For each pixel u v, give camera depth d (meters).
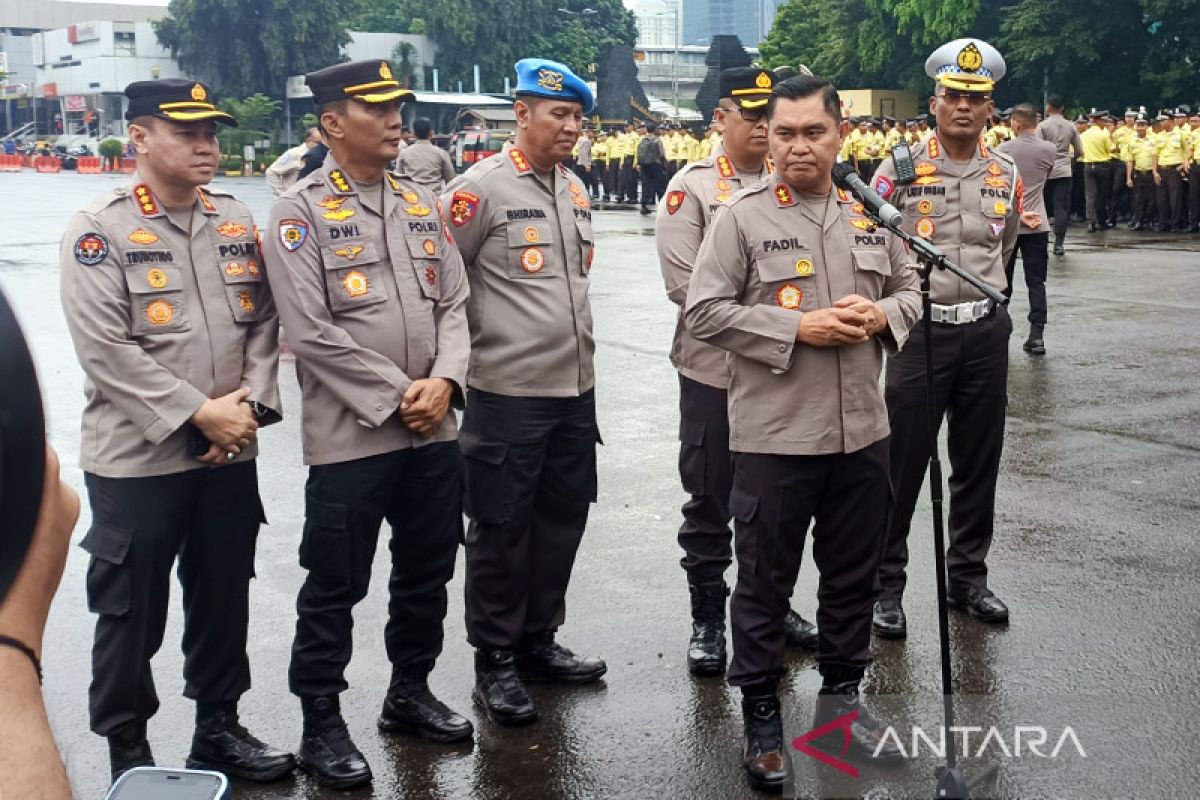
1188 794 3.31
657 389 8.44
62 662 4.33
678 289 4.35
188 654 3.60
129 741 3.45
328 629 3.56
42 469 0.86
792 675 4.24
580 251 4.10
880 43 39.03
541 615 4.15
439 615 3.81
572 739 3.79
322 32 54.53
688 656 4.30
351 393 3.49
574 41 66.12
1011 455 6.73
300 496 6.22
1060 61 34.97
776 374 3.46
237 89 54.72
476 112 33.84
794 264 3.48
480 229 3.92
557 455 4.08
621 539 5.50
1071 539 5.42
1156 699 3.89
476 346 3.96
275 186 10.78
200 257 3.49
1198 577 4.96
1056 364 9.02
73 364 9.43
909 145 4.69
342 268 3.52
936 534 3.21
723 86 4.39
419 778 3.56
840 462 3.52
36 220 22.03
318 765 3.54
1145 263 14.63
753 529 3.51
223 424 3.37
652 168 24.53
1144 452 6.76
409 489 3.70
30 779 0.91
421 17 63.50
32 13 84.62
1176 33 34.19
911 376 4.50
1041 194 9.15
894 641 4.44
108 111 59.38
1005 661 4.22
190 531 3.53
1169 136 18.52
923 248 3.25
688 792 3.46
